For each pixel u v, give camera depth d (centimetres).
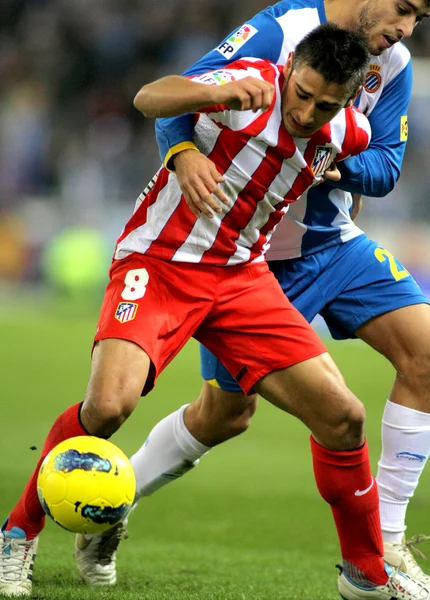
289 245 1605
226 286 1364
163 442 1634
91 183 7125
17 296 7062
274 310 1362
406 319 1538
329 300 1608
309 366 1332
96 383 1285
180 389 4147
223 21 8481
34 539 1388
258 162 1306
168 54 8325
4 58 8544
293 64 1260
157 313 1333
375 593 1418
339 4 1467
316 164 1343
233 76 1279
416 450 1520
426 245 5941
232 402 1567
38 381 4244
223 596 1430
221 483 2652
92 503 1201
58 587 1466
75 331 5750
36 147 7688
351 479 1352
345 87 1222
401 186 6253
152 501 2416
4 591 1358
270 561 1806
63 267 6950
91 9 8662
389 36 1465
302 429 3562
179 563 1750
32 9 8831
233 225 1341
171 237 1341
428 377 1519
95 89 8238
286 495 2511
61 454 1216
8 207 7244
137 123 7988
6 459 2775
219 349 1401
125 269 1368
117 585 1525
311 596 1499
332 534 2100
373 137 1581
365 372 4703
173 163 1314
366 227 6066
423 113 6575
